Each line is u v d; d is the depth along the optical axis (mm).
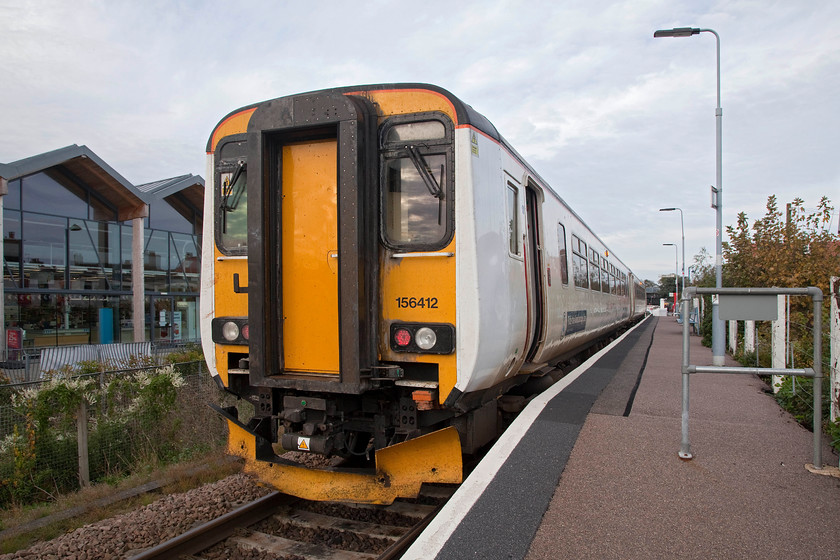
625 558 3010
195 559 4340
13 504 6023
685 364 4414
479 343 4223
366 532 4641
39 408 6629
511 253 5168
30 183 18453
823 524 3354
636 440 4773
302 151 4699
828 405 5766
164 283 22953
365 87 4633
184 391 8781
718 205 12523
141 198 20188
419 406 4348
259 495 5613
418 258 4402
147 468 6824
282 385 4461
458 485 5691
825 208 11734
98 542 4754
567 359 9844
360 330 4266
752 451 4539
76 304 19734
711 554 3045
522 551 3080
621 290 17844
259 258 4562
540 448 4500
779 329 8125
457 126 4344
